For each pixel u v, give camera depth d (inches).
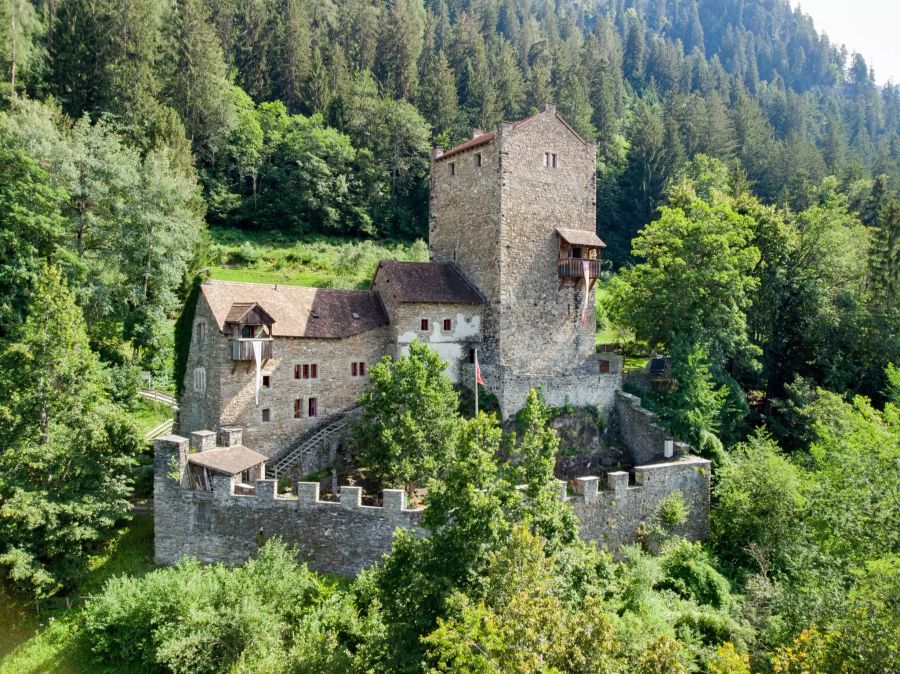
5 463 1197.1
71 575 1182.3
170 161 2559.1
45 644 1098.7
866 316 2262.6
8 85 2763.3
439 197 2071.9
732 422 1918.1
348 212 3732.8
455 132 4192.9
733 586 1295.5
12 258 1685.5
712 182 3289.9
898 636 722.8
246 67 4222.4
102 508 1219.2
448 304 1825.8
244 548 1243.8
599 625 644.7
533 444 894.4
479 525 810.8
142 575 1235.9
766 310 2305.6
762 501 1407.5
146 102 3031.5
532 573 716.7
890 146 5861.2
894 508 1032.2
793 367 2351.1
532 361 1899.6
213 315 1533.0
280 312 1625.2
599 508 1344.7
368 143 3969.0
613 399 1859.0
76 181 1980.8
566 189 1963.6
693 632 1055.6
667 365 2123.5
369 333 1747.0
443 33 5723.4
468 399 1755.7
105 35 3189.0
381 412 1368.1
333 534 1210.6
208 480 1272.1
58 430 1244.5
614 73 5989.2
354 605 1073.5
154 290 2122.3
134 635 1056.2
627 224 3912.4
